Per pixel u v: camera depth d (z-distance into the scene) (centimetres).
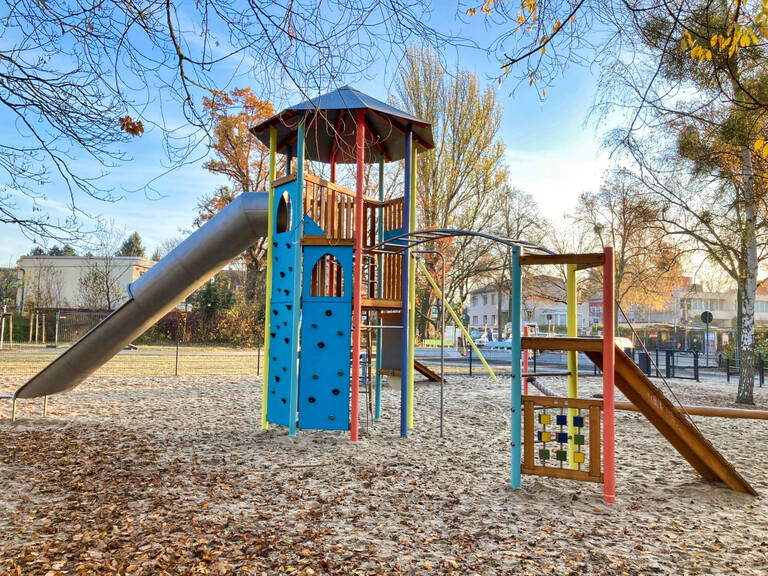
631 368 516
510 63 507
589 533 404
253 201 857
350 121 799
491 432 826
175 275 891
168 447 682
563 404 505
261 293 3703
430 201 2709
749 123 799
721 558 361
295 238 748
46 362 1988
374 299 761
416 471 586
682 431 515
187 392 1267
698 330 4106
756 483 564
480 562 349
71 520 412
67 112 434
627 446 740
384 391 1301
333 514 440
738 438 821
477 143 2725
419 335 3738
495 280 4112
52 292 4238
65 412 958
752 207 1249
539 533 402
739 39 430
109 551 355
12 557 342
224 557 349
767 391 1524
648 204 1450
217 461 615
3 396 865
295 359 745
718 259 1382
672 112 642
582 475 495
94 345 907
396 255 850
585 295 4412
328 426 738
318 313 747
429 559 353
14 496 472
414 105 2652
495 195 2909
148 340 3550
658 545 382
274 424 850
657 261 1698
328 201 792
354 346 725
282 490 507
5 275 4331
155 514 428
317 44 380
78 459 610
